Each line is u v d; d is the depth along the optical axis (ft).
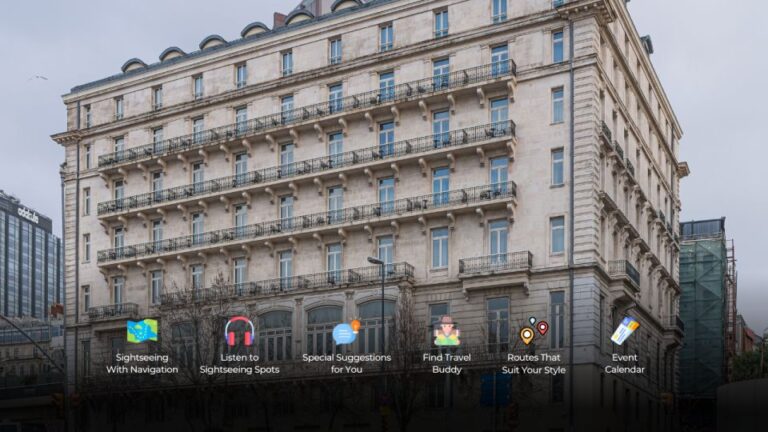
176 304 219.00
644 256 229.25
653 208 242.37
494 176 196.85
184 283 233.14
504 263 188.75
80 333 251.19
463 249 195.93
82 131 259.60
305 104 221.87
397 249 203.31
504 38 199.31
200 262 231.91
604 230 193.36
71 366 250.98
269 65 229.45
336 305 206.80
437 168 202.90
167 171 241.76
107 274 247.50
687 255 318.04
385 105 206.69
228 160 231.30
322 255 213.05
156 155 240.32
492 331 189.98
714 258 313.94
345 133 214.07
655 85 254.68
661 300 252.01
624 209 214.69
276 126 221.66
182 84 243.60
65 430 204.13
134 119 249.14
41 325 456.86
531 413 181.78
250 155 227.61
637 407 213.66
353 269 206.39
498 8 202.08
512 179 193.36
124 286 245.24
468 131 197.77
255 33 238.07
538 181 190.70
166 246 236.43
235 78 235.20
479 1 202.80
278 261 220.23
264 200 224.12
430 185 202.28
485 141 193.36
